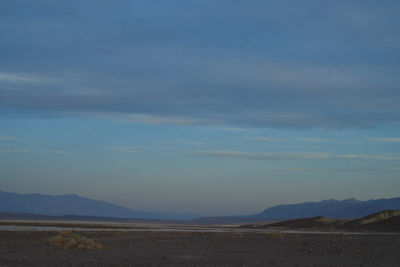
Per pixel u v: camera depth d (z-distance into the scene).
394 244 54.75
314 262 29.47
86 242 38.34
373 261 30.94
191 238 59.47
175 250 38.19
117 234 64.69
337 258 32.88
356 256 34.94
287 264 27.92
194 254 34.44
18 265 25.05
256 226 164.62
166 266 25.55
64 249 36.34
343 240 61.81
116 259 29.11
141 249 38.56
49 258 29.03
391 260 32.09
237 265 26.84
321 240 60.62
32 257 29.47
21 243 42.06
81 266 24.97
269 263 28.39
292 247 45.09
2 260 27.22
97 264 25.98
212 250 39.19
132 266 25.25
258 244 49.44
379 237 75.88
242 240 57.50
